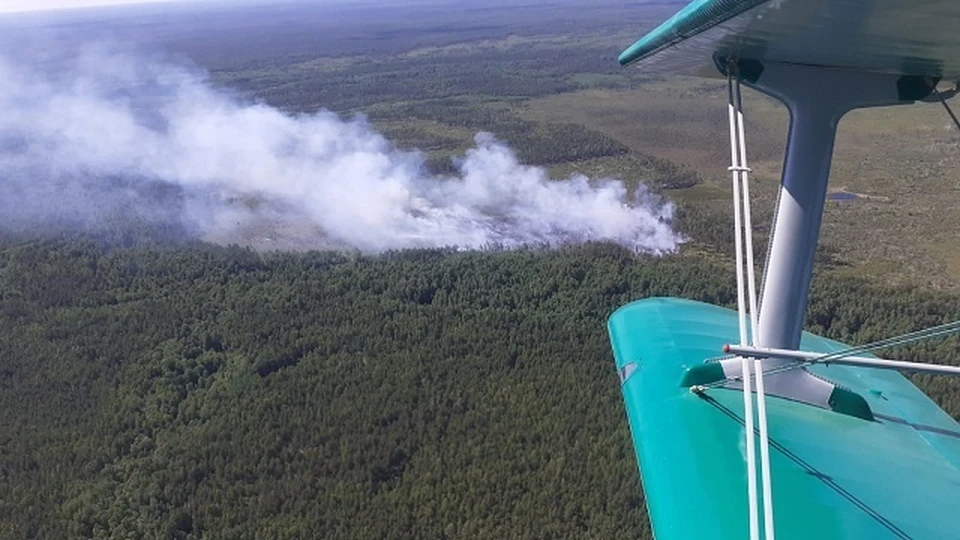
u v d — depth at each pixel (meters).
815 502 10.80
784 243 12.83
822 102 12.26
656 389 14.23
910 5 8.66
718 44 11.66
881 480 11.46
